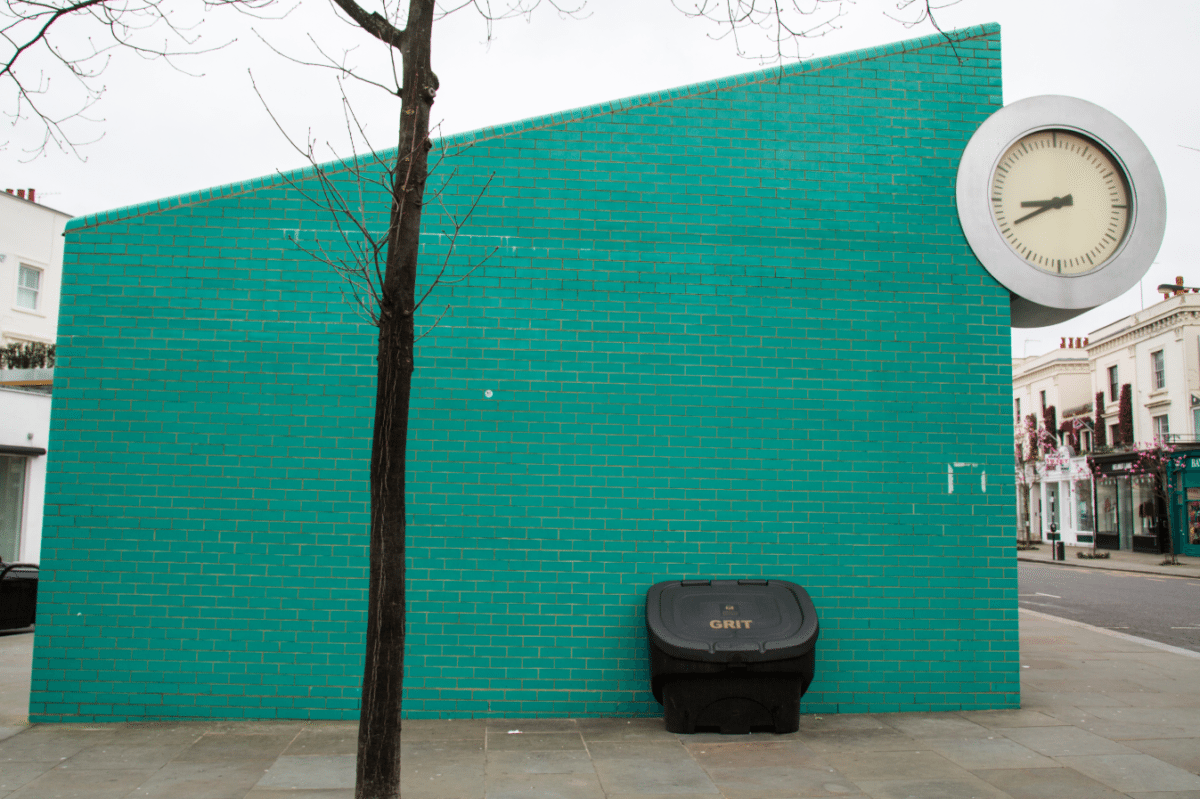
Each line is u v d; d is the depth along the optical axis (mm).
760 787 4797
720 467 6688
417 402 6609
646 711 6438
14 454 16219
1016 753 5492
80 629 6309
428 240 6730
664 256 6832
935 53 7168
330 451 6539
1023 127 7078
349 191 6742
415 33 4207
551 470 6605
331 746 5621
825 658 6586
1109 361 38062
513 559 6523
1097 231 7113
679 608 6156
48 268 26859
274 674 6336
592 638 6488
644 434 6680
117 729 6043
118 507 6406
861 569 6680
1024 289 6938
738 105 7008
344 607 6410
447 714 6375
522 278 6750
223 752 5480
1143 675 8148
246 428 6520
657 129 6945
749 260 6875
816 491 6719
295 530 6457
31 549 16594
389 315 3980
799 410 6777
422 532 6512
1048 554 34438
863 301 6898
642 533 6598
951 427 6840
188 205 6664
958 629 6680
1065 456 40625
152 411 6492
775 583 6410
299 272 6664
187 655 6324
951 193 7043
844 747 5605
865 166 7016
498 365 6672
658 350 6754
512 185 6824
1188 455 30797
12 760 5297
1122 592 18094
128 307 6559
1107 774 5059
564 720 6316
